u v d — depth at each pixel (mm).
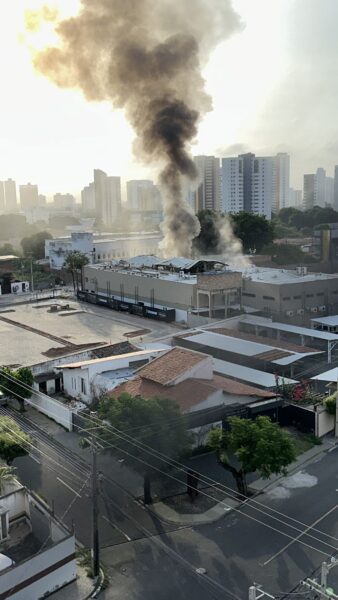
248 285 75688
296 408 40906
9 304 96062
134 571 25359
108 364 47219
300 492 31953
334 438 39875
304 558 25844
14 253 155375
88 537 28094
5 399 47594
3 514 27359
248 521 29125
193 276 81625
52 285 115938
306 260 119188
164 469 30578
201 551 26688
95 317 83250
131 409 30672
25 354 62500
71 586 24438
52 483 33594
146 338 68562
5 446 32438
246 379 46844
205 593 23688
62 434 41062
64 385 49719
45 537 26906
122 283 89750
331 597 19156
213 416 37562
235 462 35844
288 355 52375
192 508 30469
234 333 62062
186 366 41781
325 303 75875
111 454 30969
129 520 29531
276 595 22781
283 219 194000
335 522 28766
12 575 22719
